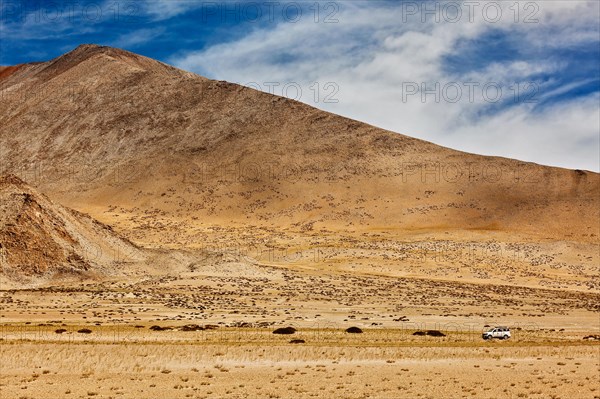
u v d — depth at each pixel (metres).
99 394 48.62
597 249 185.62
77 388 50.22
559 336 87.50
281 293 120.94
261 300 113.06
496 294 134.00
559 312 114.06
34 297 106.12
